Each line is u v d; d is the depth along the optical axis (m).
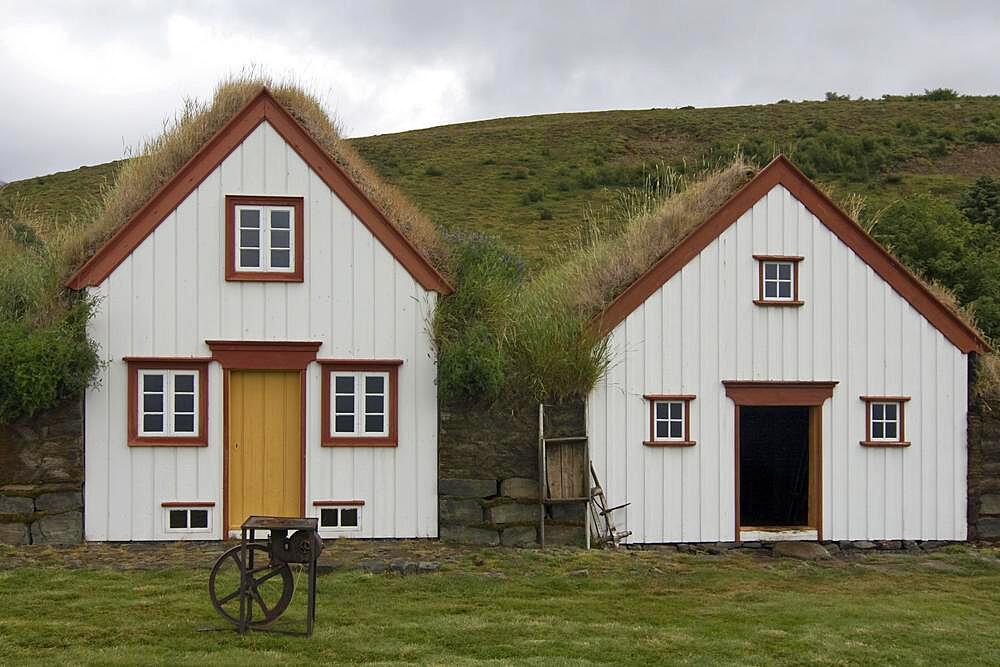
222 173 15.59
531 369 15.77
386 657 9.77
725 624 11.57
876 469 16.78
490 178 55.78
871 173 52.97
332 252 15.80
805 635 11.16
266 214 15.72
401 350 15.88
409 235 16.94
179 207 15.48
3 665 9.24
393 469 15.74
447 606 11.93
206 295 15.49
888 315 16.94
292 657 9.65
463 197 50.59
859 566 15.33
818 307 16.77
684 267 16.39
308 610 10.45
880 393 16.86
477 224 43.78
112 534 15.10
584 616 11.72
